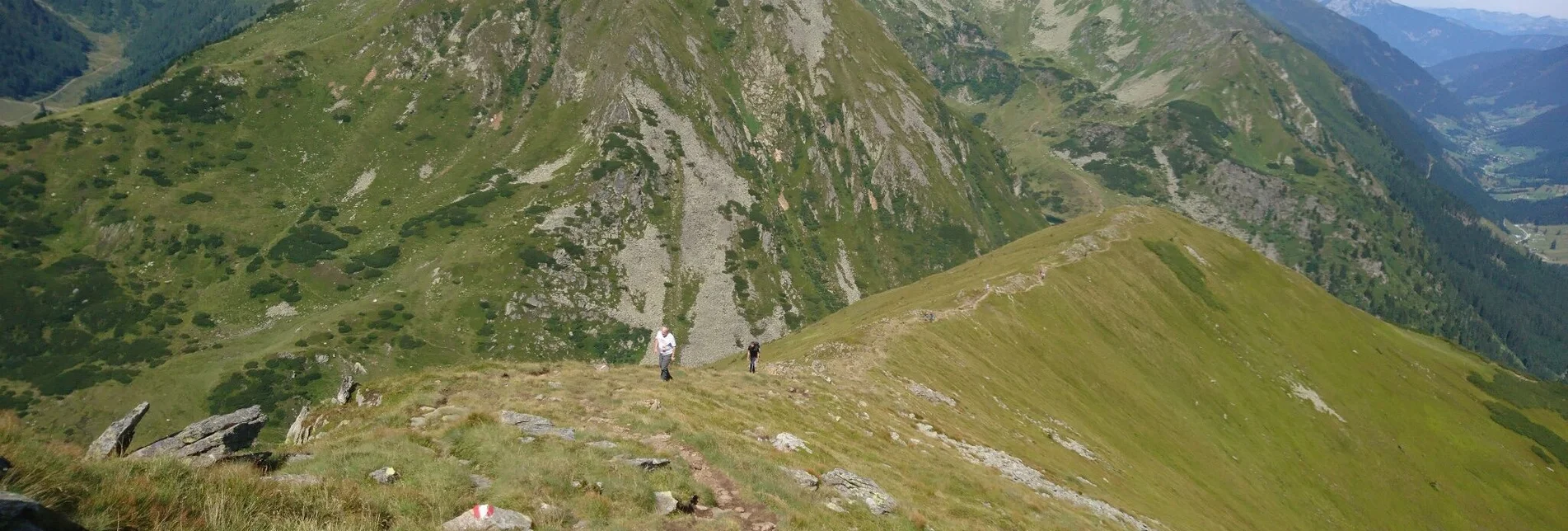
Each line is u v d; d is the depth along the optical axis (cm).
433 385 3656
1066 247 14662
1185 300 14200
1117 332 12250
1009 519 3691
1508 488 12962
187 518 1383
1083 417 9138
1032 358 10088
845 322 12650
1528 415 15412
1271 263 17138
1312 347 14762
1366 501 11450
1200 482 9319
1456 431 13962
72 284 19088
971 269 15488
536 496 1991
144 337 18062
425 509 1791
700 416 3628
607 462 2405
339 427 3144
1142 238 15600
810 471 3172
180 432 2275
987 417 7306
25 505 1054
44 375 16438
